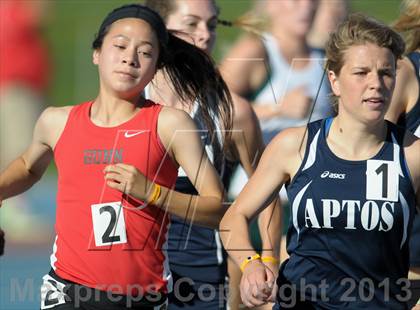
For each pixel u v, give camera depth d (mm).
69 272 12727
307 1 20328
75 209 12648
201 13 16688
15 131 37062
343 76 11805
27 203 33156
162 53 13383
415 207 12188
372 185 11789
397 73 14258
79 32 42281
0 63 37031
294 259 12258
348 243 11930
